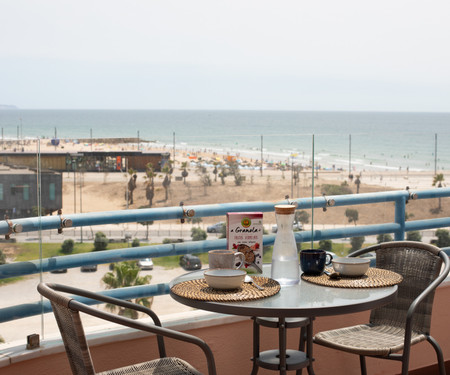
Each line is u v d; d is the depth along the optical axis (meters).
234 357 2.79
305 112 151.12
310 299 1.95
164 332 1.87
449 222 3.40
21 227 2.40
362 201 3.14
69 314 1.76
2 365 2.27
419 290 2.55
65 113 161.12
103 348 2.49
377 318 2.66
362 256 3.15
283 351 2.25
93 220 2.58
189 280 2.23
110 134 105.31
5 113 163.75
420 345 3.17
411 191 3.26
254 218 2.40
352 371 3.06
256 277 2.24
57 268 2.51
